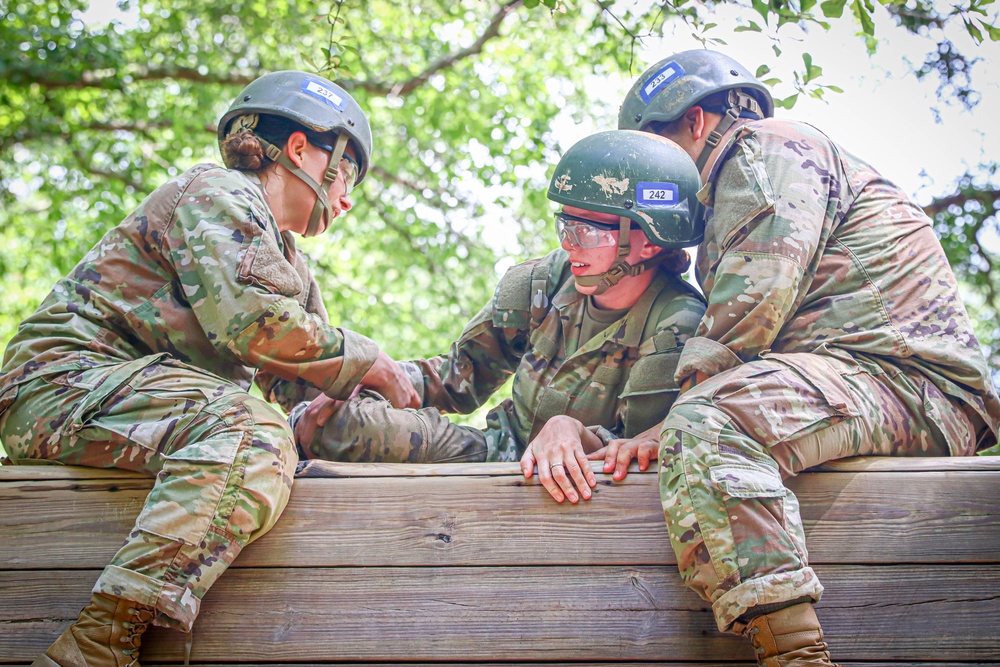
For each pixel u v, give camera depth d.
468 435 2.96
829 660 2.18
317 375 2.62
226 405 2.43
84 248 9.46
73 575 2.43
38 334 2.61
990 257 6.77
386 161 10.39
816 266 2.68
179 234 2.61
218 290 2.52
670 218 2.72
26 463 2.56
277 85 2.96
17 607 2.40
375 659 2.35
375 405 2.83
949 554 2.38
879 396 2.53
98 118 9.78
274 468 2.38
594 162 2.73
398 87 9.67
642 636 2.34
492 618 2.37
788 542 2.22
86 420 2.45
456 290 10.36
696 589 2.26
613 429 2.85
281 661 2.35
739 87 3.11
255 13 9.73
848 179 2.82
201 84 9.87
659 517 2.42
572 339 2.91
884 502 2.42
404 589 2.39
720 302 2.55
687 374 2.55
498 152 9.73
